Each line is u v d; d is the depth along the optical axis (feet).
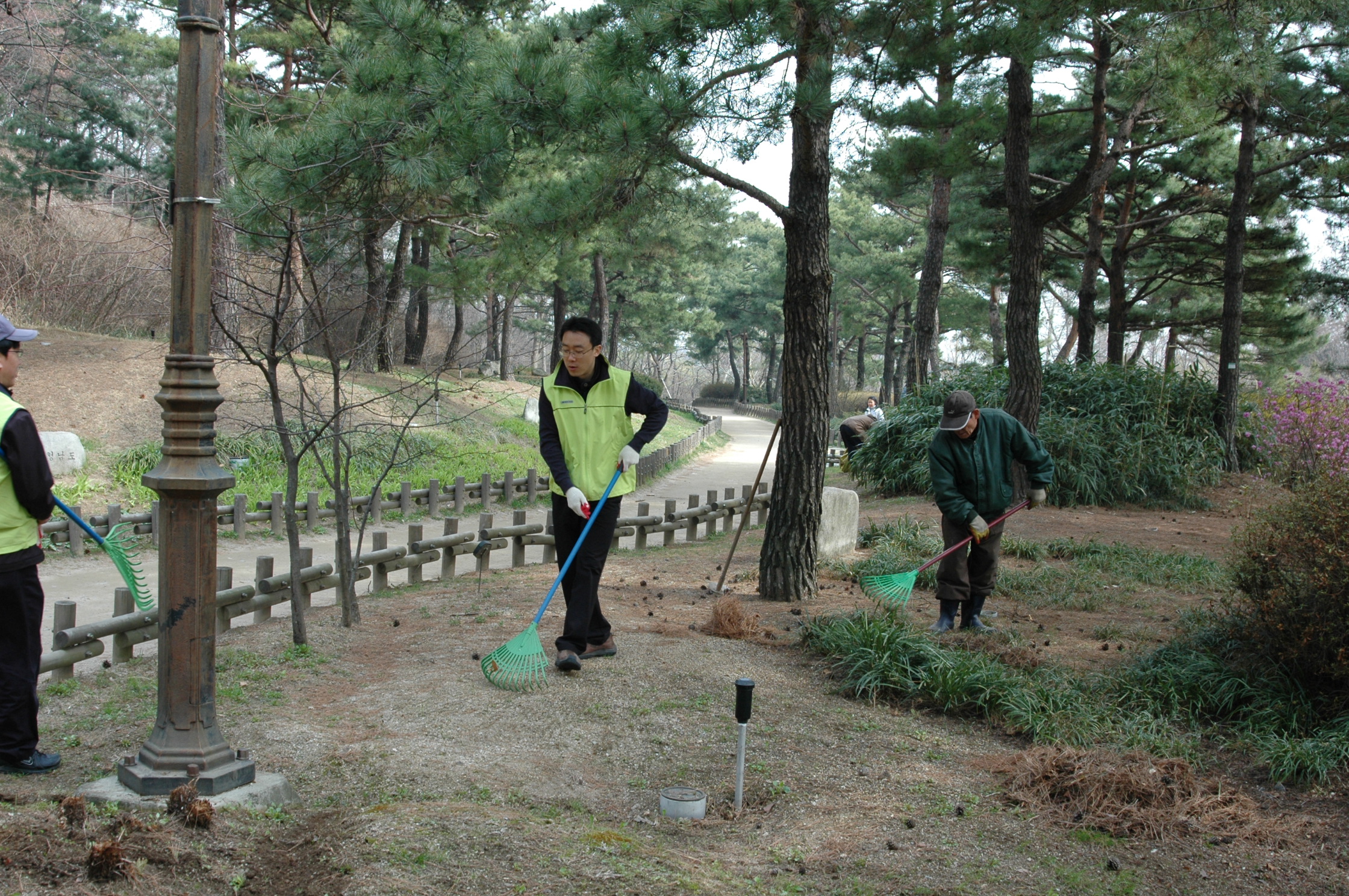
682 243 83.30
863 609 22.31
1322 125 53.36
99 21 68.13
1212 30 25.11
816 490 24.67
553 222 23.91
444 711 14.75
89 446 44.42
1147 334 94.94
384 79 20.57
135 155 80.12
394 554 24.54
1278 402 55.57
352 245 22.53
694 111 20.45
